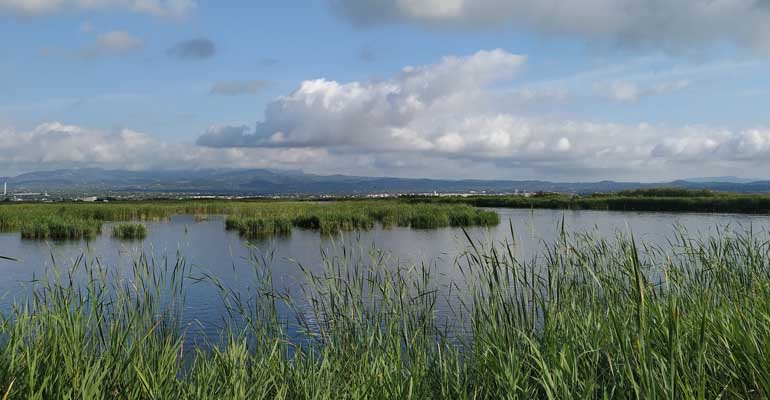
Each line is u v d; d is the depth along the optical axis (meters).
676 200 57.22
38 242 26.42
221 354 5.03
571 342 4.32
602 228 27.72
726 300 5.24
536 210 62.94
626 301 5.04
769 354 3.71
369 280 6.18
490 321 5.03
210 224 40.47
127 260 17.62
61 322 4.36
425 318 5.74
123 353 4.73
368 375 4.59
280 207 54.75
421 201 81.12
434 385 4.83
